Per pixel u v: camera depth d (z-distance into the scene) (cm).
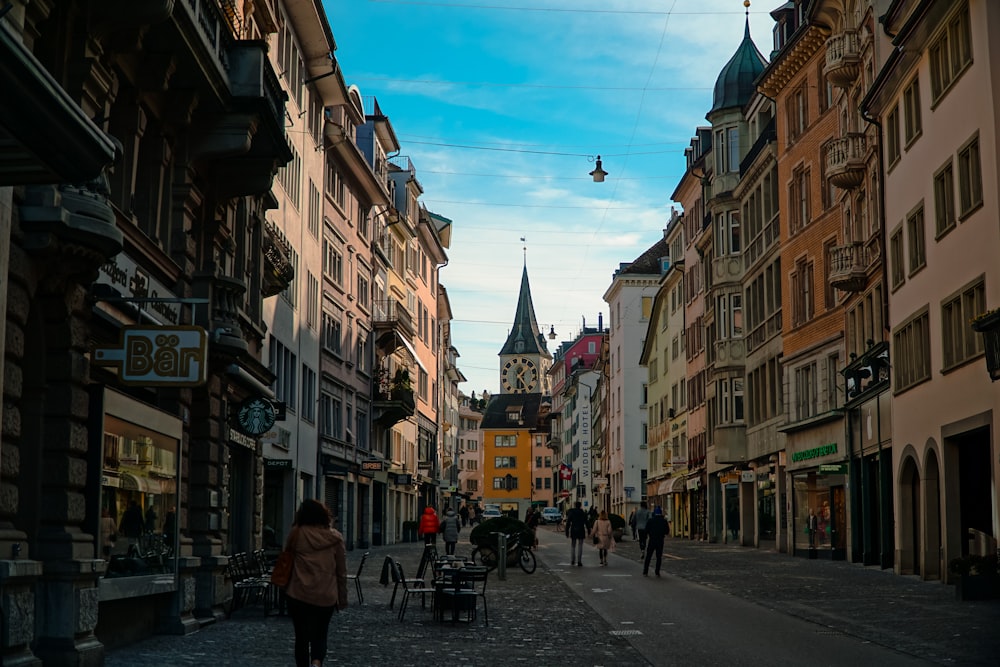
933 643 1504
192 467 1834
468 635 1645
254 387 2117
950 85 2583
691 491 6706
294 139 3884
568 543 6075
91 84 1330
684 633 1659
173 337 1423
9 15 1086
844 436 3688
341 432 4912
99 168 885
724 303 5362
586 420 12562
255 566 2178
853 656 1389
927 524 2761
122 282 1480
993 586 2125
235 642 1532
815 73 4100
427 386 7762
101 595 1326
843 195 3753
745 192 5150
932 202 2744
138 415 1466
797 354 4266
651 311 8881
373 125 5559
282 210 3666
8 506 1120
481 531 3238
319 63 4112
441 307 8719
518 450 17888
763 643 1530
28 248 1167
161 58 1522
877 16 3328
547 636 1633
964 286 2508
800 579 2809
